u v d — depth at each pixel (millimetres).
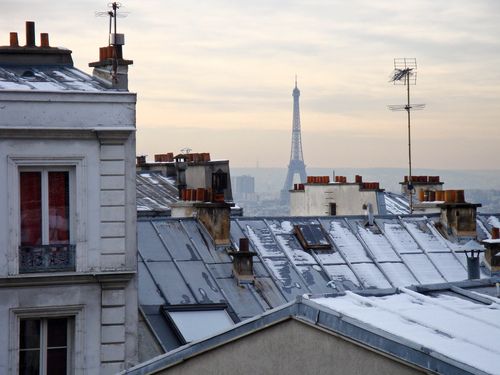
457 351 27578
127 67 57562
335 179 104438
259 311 56469
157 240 59625
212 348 32719
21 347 49531
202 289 56844
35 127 49312
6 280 48844
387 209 99688
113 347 50156
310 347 30219
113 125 50281
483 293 35875
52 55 57188
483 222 74125
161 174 99875
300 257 62875
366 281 62688
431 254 66688
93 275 49750
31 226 49750
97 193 50219
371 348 28672
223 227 60719
